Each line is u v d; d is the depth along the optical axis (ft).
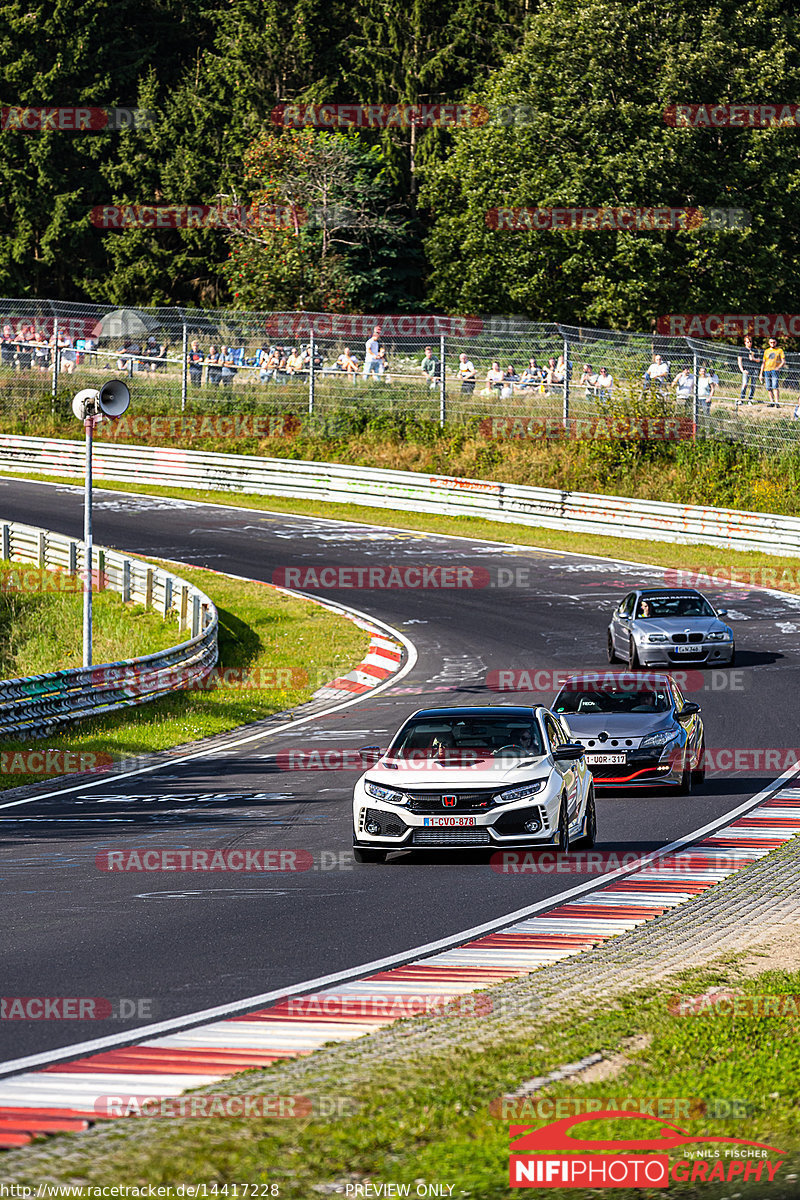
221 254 542.16
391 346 371.76
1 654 225.76
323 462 353.51
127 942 70.85
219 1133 41.34
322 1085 45.93
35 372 407.64
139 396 394.93
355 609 245.65
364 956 67.51
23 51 561.43
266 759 146.20
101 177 561.84
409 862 95.61
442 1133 41.37
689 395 325.01
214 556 289.12
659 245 405.39
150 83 561.84
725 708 167.12
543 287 430.61
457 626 231.91
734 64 424.46
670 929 73.20
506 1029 53.42
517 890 84.58
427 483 333.21
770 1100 44.65
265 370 382.22
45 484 373.61
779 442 313.12
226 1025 55.11
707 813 114.11
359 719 170.09
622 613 204.03
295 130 470.80
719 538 290.56
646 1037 52.26
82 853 99.55
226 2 616.39
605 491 321.93
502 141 434.71
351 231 485.15
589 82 424.05
